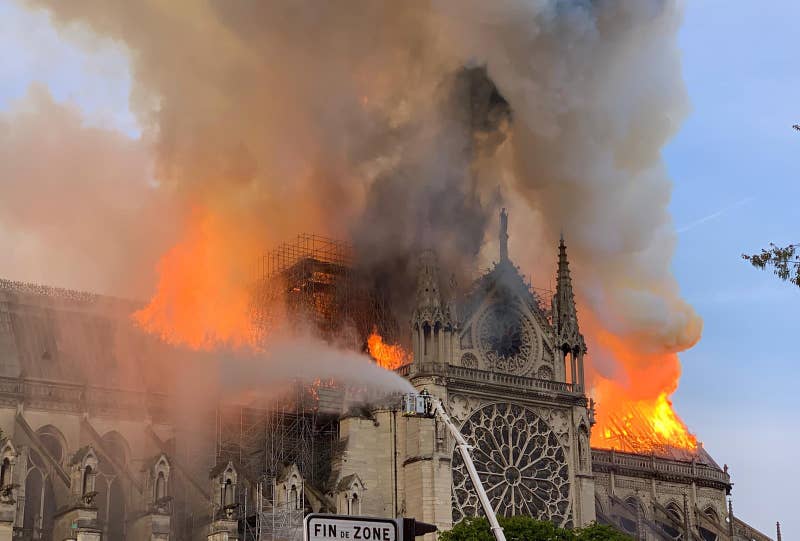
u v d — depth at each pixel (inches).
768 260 1866.4
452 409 4259.4
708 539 5226.4
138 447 4392.2
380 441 4291.3
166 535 3895.2
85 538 3722.9
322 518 1368.1
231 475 4047.7
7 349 4350.4
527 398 4424.2
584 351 4645.7
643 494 5132.9
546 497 4367.6
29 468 4069.9
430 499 4097.0
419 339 4325.8
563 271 4729.3
